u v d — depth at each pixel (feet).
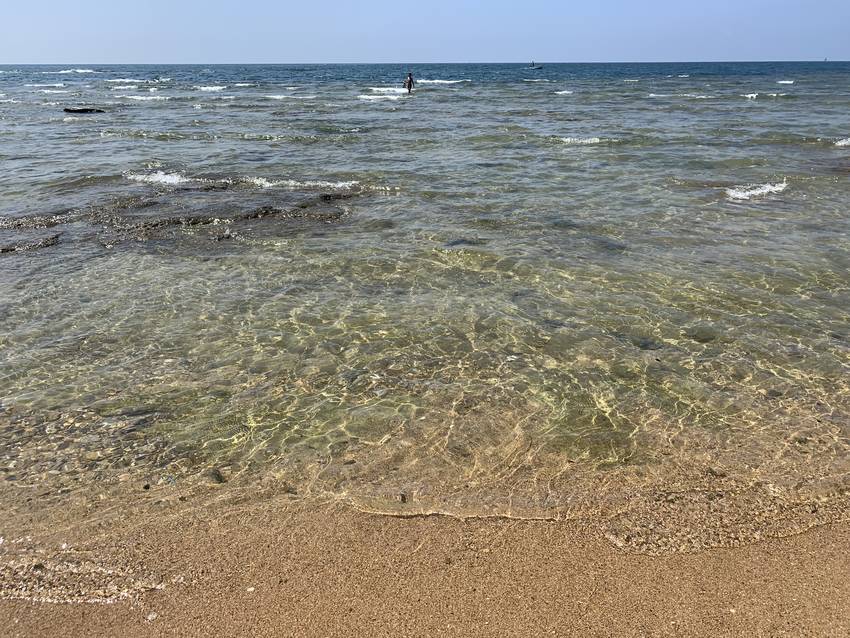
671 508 13.83
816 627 10.73
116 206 40.55
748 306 24.54
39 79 302.86
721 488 14.44
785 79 254.68
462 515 13.70
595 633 10.67
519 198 43.16
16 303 25.20
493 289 26.68
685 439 16.33
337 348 21.49
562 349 21.27
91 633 10.86
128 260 30.63
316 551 12.67
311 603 11.38
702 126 82.48
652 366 20.08
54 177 50.37
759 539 12.87
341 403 18.22
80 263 30.14
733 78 272.31
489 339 22.08
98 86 225.15
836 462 15.25
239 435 16.75
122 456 15.87
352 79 286.87
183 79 295.07
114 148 67.97
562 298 25.62
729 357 20.53
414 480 14.90
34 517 13.70
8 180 49.14
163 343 21.85
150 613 11.24
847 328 22.49
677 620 10.91
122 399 18.40
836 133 73.56
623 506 13.92
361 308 24.79
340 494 14.43
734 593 11.49
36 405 18.04
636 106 118.83
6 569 12.28
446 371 19.95
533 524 13.39
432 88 199.41
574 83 231.71
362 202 42.42
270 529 13.30
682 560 12.32
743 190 44.32
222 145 70.64
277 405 18.12
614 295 25.84
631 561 12.31
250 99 149.79
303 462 15.61
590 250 31.65
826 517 13.47
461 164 56.70
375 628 10.84
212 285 27.27
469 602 11.35
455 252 31.50
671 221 36.78
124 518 13.69
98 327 23.06
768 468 15.11
